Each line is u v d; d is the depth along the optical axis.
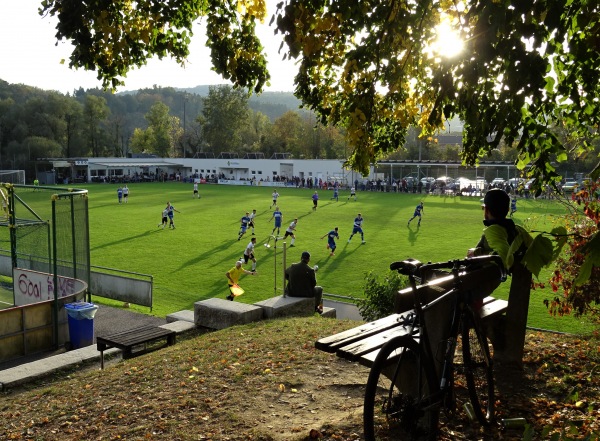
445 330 3.88
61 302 13.22
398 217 40.88
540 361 5.69
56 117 108.12
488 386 4.31
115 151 117.38
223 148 117.12
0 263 21.55
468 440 4.04
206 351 8.21
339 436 4.30
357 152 5.34
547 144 4.60
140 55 7.54
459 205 51.09
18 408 6.91
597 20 3.29
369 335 4.21
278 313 11.72
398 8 5.10
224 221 38.47
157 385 6.67
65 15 5.60
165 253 26.50
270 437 4.66
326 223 37.31
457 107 4.02
